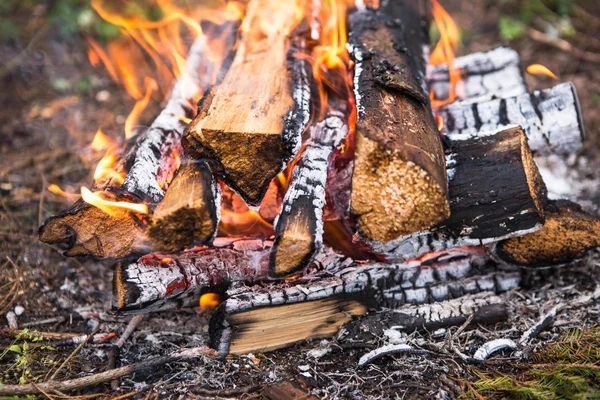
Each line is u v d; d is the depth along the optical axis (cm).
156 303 129
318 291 130
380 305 134
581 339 129
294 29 143
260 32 143
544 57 186
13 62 190
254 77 134
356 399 125
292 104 129
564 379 123
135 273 128
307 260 123
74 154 165
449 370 128
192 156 125
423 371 128
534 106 142
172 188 123
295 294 130
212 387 127
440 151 126
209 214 121
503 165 129
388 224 123
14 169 161
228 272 131
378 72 131
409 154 121
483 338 132
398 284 134
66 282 143
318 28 146
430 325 133
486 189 128
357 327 132
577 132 142
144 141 134
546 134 142
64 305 140
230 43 146
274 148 124
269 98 129
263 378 128
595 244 133
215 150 124
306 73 136
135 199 125
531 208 128
